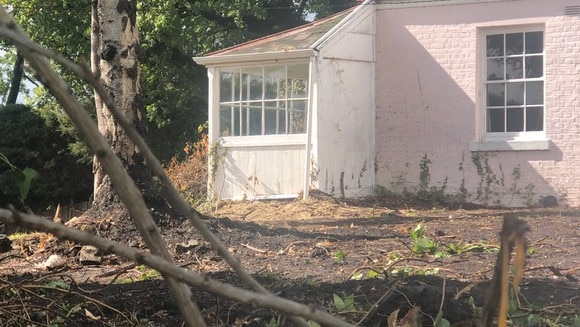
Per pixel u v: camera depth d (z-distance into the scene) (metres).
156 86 26.11
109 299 5.29
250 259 7.68
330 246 8.34
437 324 4.02
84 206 25.27
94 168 9.62
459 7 14.64
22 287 4.37
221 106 15.01
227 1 25.30
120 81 9.62
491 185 14.36
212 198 14.43
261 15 25.30
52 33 26.52
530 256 7.25
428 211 13.05
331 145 14.23
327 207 12.92
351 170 14.69
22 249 8.91
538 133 14.27
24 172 2.44
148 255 1.71
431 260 6.98
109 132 9.48
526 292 5.32
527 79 14.38
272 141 14.46
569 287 5.54
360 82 14.88
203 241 8.41
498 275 1.89
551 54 14.12
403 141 14.97
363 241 8.74
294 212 12.70
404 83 14.98
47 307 4.40
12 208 1.66
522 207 13.96
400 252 7.71
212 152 14.84
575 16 13.95
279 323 4.20
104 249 1.70
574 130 13.95
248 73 14.81
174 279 1.77
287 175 14.38
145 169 9.50
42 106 27.58
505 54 14.56
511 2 14.34
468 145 14.53
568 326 4.35
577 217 10.98
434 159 14.77
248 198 14.59
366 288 5.40
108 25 9.63
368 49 15.04
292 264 7.27
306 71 14.32
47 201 24.80
